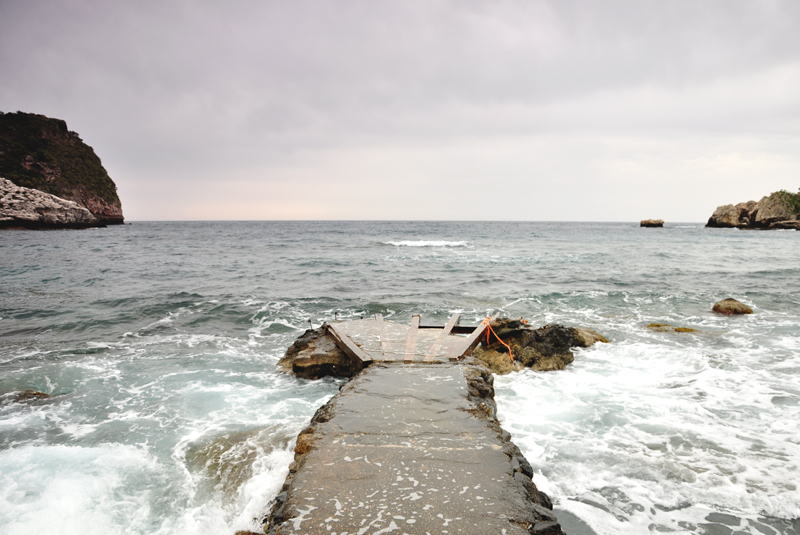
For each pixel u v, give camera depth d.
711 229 89.38
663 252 34.91
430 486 3.76
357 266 26.61
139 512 4.65
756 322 13.14
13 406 7.41
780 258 30.17
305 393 8.06
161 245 42.34
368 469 4.04
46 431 6.53
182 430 6.56
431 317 14.02
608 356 10.09
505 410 7.19
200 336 11.99
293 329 12.80
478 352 9.59
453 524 3.25
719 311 14.47
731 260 29.08
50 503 4.72
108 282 19.98
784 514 4.48
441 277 22.14
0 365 9.44
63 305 15.13
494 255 33.00
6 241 42.84
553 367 9.15
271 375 9.04
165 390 8.16
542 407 7.29
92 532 4.33
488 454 4.34
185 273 23.19
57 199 66.88
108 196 91.81
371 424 5.00
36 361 9.75
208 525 4.48
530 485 3.90
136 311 14.48
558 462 5.54
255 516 4.59
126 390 8.15
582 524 4.36
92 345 11.05
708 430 6.41
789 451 5.77
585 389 8.09
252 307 15.18
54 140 86.25
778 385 8.12
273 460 5.69
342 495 3.63
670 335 11.80
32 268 24.06
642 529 4.29
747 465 5.43
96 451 5.91
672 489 4.94
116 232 66.25
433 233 70.25
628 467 5.41
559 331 10.12
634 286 19.25
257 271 24.25
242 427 6.66
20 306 14.93
